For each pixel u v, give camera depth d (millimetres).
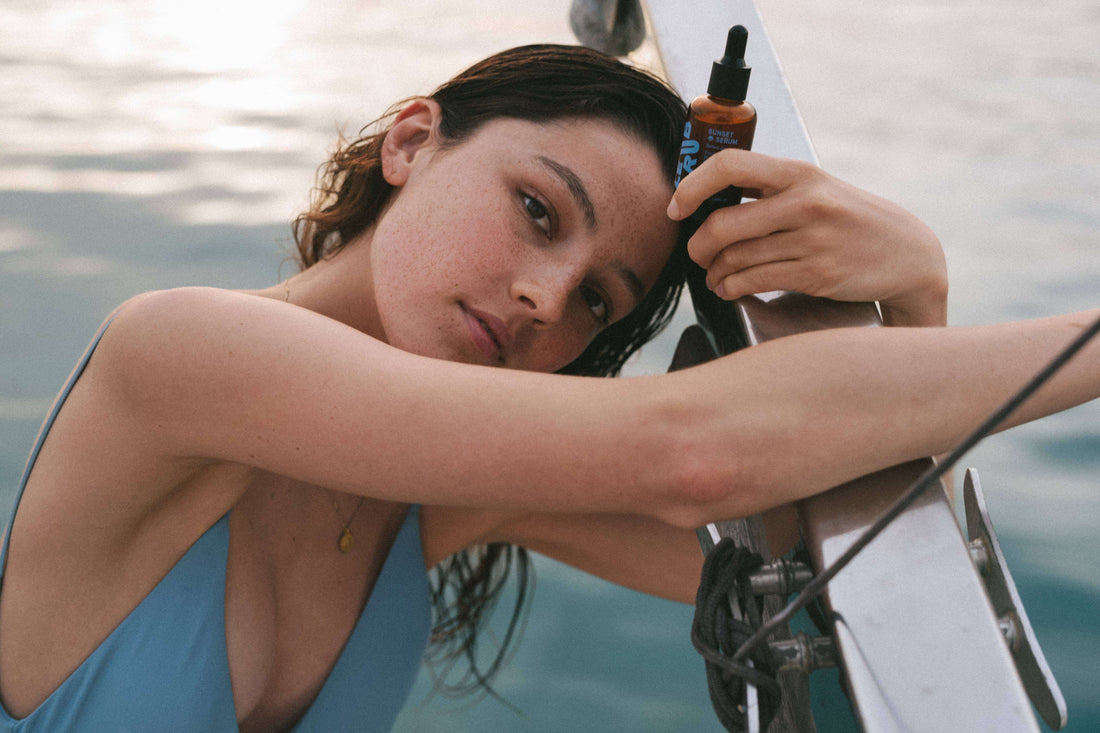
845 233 903
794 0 10570
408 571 1280
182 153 5414
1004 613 682
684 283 1322
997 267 4559
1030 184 5641
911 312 956
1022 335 837
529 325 1124
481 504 857
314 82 6758
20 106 6059
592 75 1102
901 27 9484
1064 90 7496
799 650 667
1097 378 822
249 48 7570
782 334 900
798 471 783
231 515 1072
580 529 1453
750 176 900
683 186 925
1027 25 9500
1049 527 3092
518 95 1112
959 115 6898
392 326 1119
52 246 4180
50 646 999
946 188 5551
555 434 816
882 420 789
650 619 2953
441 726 2521
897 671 621
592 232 1091
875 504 771
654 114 1109
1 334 3496
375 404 845
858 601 659
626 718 2539
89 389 987
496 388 840
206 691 1021
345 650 1191
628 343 1423
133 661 1003
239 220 4535
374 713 1259
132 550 1013
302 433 865
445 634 1626
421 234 1102
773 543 927
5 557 1015
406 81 6809
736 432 790
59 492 995
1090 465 3457
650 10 1166
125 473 970
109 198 4754
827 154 6082
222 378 886
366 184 1228
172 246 4227
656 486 808
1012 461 3504
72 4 8508
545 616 2961
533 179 1073
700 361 1084
